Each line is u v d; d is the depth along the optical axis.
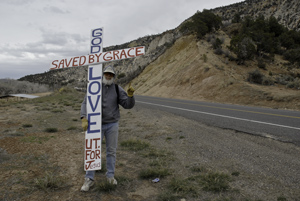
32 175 3.97
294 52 34.81
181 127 8.38
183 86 29.33
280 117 10.44
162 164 4.58
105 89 3.60
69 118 10.59
